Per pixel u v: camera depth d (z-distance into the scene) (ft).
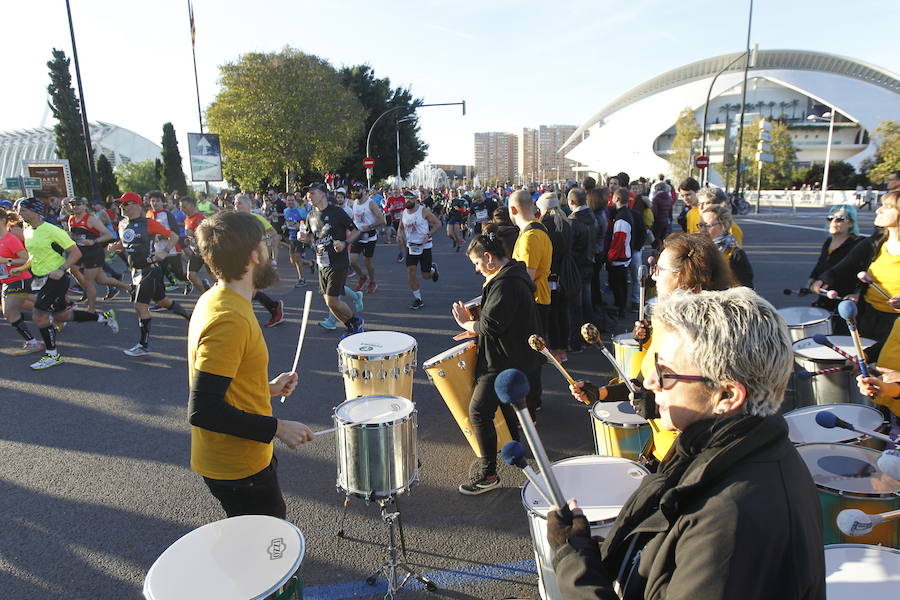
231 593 5.75
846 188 169.78
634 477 8.17
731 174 159.12
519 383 4.29
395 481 9.45
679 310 4.21
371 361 12.94
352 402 10.27
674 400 4.21
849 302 8.48
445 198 100.12
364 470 9.33
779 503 3.52
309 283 39.73
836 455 8.11
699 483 3.75
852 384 11.36
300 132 108.68
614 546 4.48
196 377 6.61
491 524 11.42
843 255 16.90
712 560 3.37
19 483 13.26
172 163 113.50
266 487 7.63
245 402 7.09
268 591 5.76
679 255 8.41
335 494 12.64
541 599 7.86
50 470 13.84
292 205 39.47
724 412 3.98
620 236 25.66
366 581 9.84
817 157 246.88
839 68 269.23
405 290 35.78
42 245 21.36
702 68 286.25
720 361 3.85
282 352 22.99
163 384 19.60
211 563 6.22
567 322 20.51
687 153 178.09
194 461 7.48
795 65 276.00
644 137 265.75
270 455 7.68
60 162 68.28
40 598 9.57
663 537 3.91
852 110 228.63
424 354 22.39
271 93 106.11
